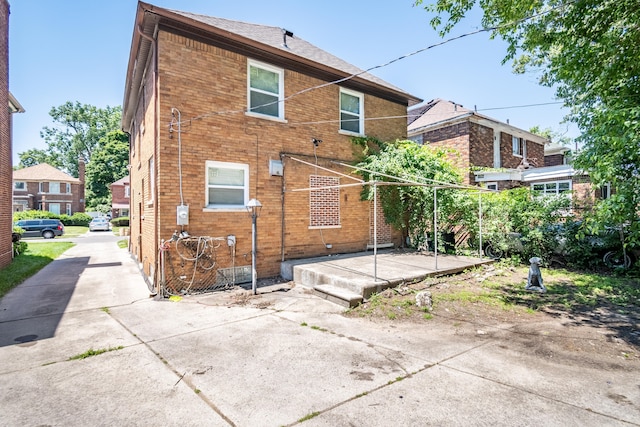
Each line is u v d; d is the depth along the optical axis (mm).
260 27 11594
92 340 4727
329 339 4730
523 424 2746
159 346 4504
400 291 6793
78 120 61156
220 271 8016
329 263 8922
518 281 8305
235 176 8516
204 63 7898
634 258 9297
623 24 6176
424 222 12086
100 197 49500
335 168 10539
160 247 7180
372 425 2738
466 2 6793
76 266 11727
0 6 10445
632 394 3244
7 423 2797
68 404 3094
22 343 4617
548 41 7188
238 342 4633
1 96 10586
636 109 5039
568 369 3795
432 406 3021
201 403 3105
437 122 16703
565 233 10242
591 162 5977
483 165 16609
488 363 3943
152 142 8141
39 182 41312
